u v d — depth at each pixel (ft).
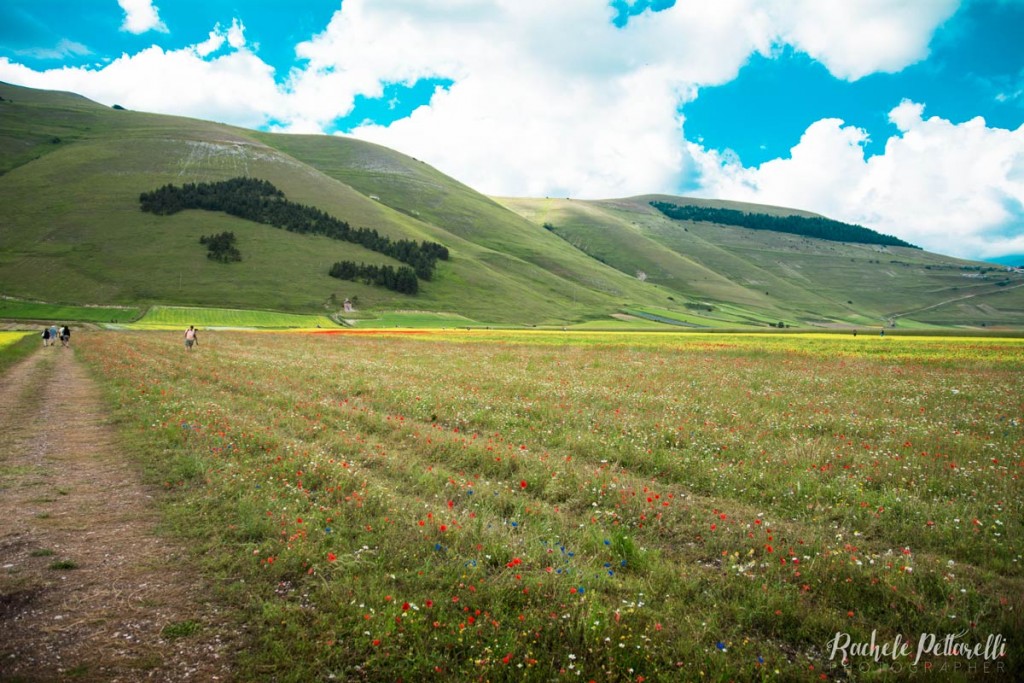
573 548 23.79
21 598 19.40
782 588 20.59
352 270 548.72
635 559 22.67
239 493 29.81
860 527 27.22
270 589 20.31
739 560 23.44
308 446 39.40
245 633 17.81
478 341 197.26
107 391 66.23
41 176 627.05
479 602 19.17
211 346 158.81
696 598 20.07
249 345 168.55
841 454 39.50
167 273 482.28
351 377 77.92
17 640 16.93
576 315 592.19
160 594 20.03
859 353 133.90
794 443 42.73
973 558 23.54
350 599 19.35
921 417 54.49
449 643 16.97
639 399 61.67
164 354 121.49
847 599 20.10
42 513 27.89
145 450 39.50
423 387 68.03
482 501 29.84
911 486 32.91
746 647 17.30
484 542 23.71
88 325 320.29
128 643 16.99
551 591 19.84
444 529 24.81
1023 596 19.72
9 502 29.43
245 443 39.99
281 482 31.99
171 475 33.42
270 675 15.71
